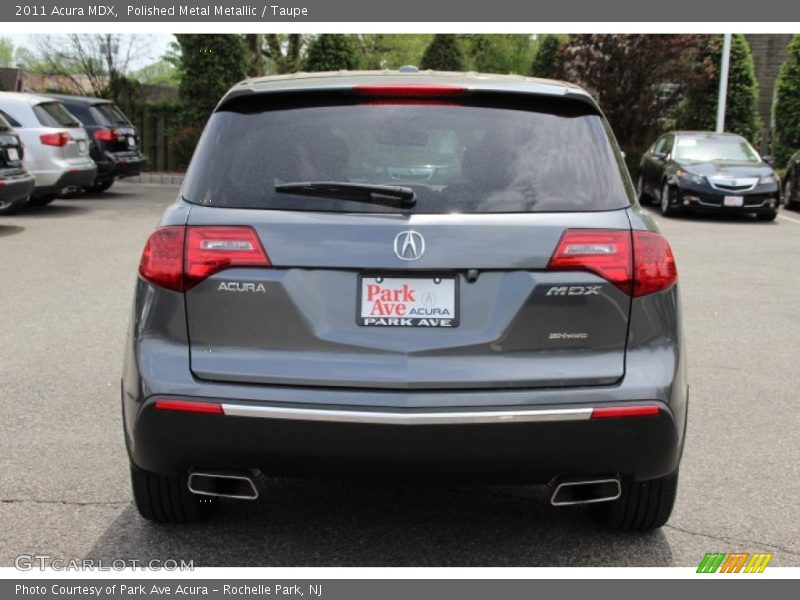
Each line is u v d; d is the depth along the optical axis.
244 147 3.26
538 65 39.09
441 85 3.29
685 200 16.23
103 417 5.06
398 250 3.01
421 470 3.01
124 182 23.02
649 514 3.54
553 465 3.03
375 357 3.01
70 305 8.09
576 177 3.19
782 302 8.72
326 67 28.03
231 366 3.05
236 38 24.67
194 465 3.12
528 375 3.01
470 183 3.13
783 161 27.36
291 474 3.10
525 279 3.03
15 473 4.24
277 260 3.04
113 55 26.03
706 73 28.53
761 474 4.39
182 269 3.10
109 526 3.71
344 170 3.17
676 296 3.20
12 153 12.66
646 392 3.04
